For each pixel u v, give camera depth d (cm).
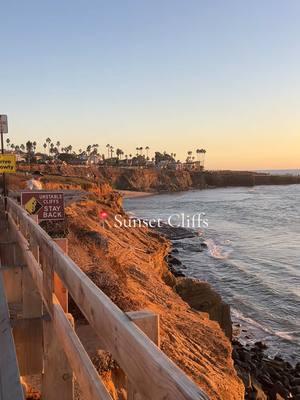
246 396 1516
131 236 3189
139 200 13250
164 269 2728
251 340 2241
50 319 402
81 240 1650
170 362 148
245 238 5566
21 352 464
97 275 1109
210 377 941
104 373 645
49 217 1048
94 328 231
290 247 4922
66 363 404
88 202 3281
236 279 3428
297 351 2131
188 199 13325
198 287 2153
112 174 17000
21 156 14225
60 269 334
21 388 314
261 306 2780
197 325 1300
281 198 13188
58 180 5275
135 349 171
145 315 200
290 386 1805
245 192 17175
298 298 2939
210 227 6619
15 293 602
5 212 1045
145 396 160
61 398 400
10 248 755
